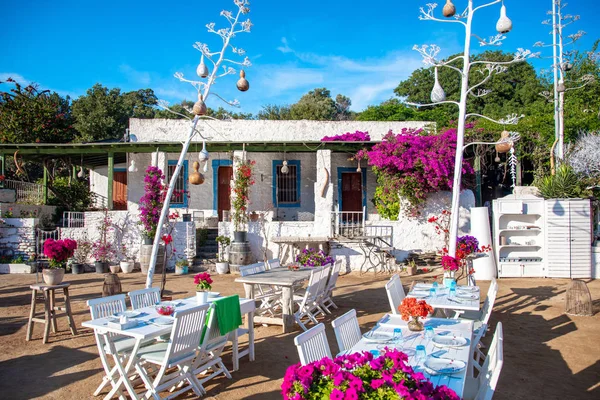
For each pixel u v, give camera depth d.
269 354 6.08
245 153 14.41
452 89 27.73
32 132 19.31
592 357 5.94
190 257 13.64
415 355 3.61
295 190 17.17
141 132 17.28
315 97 38.44
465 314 6.61
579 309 8.25
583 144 13.88
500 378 5.23
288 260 13.26
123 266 13.33
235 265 12.98
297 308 7.86
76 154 16.42
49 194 17.73
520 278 11.98
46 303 6.57
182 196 16.84
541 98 24.80
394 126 17.95
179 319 4.37
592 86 19.27
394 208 14.27
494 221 12.24
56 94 28.25
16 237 13.95
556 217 11.95
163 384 4.47
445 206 13.70
